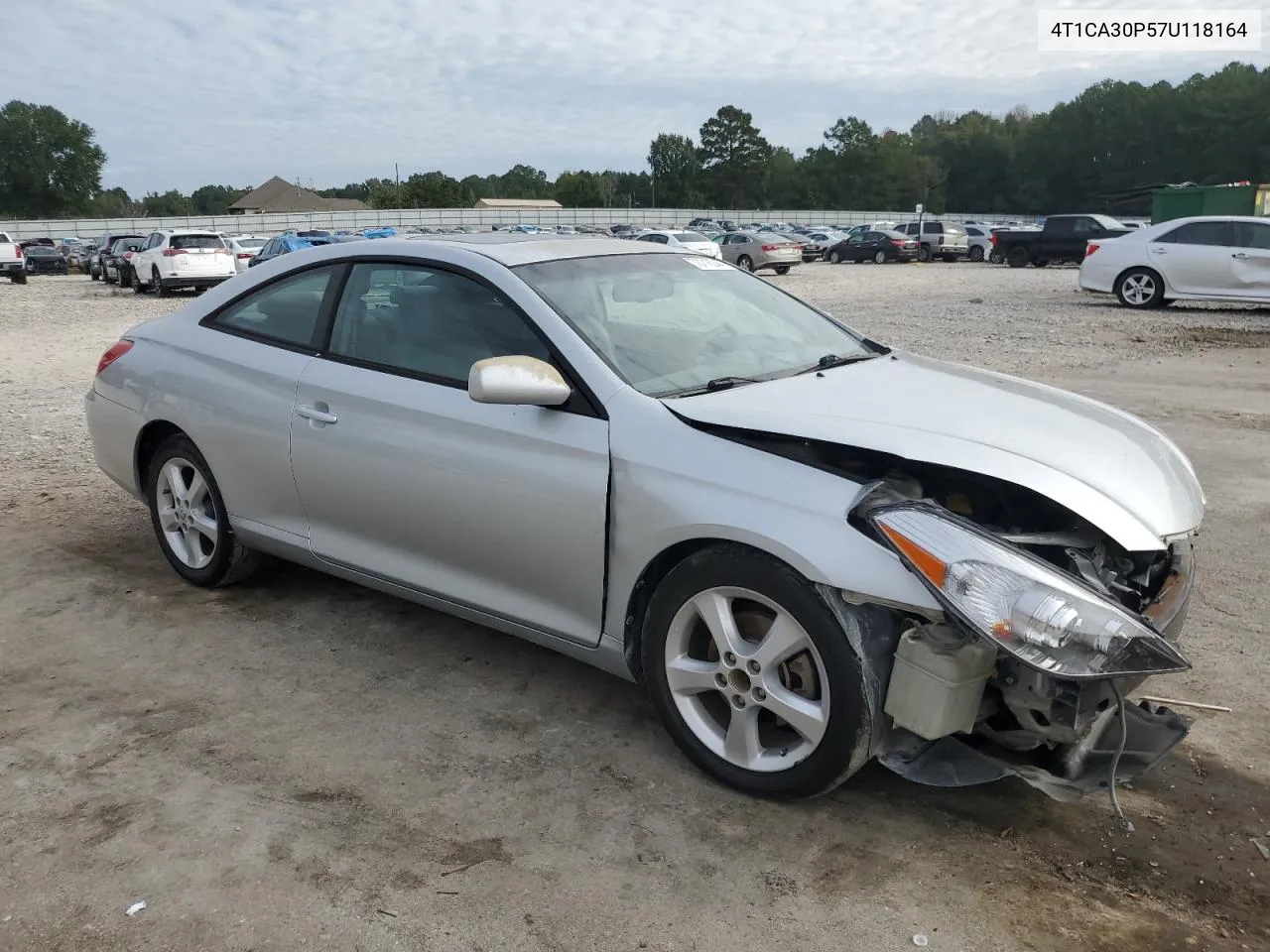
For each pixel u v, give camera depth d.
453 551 3.43
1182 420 7.88
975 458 2.63
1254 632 3.99
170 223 71.31
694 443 2.84
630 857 2.64
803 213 86.19
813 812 2.83
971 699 2.53
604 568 3.04
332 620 4.20
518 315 3.32
